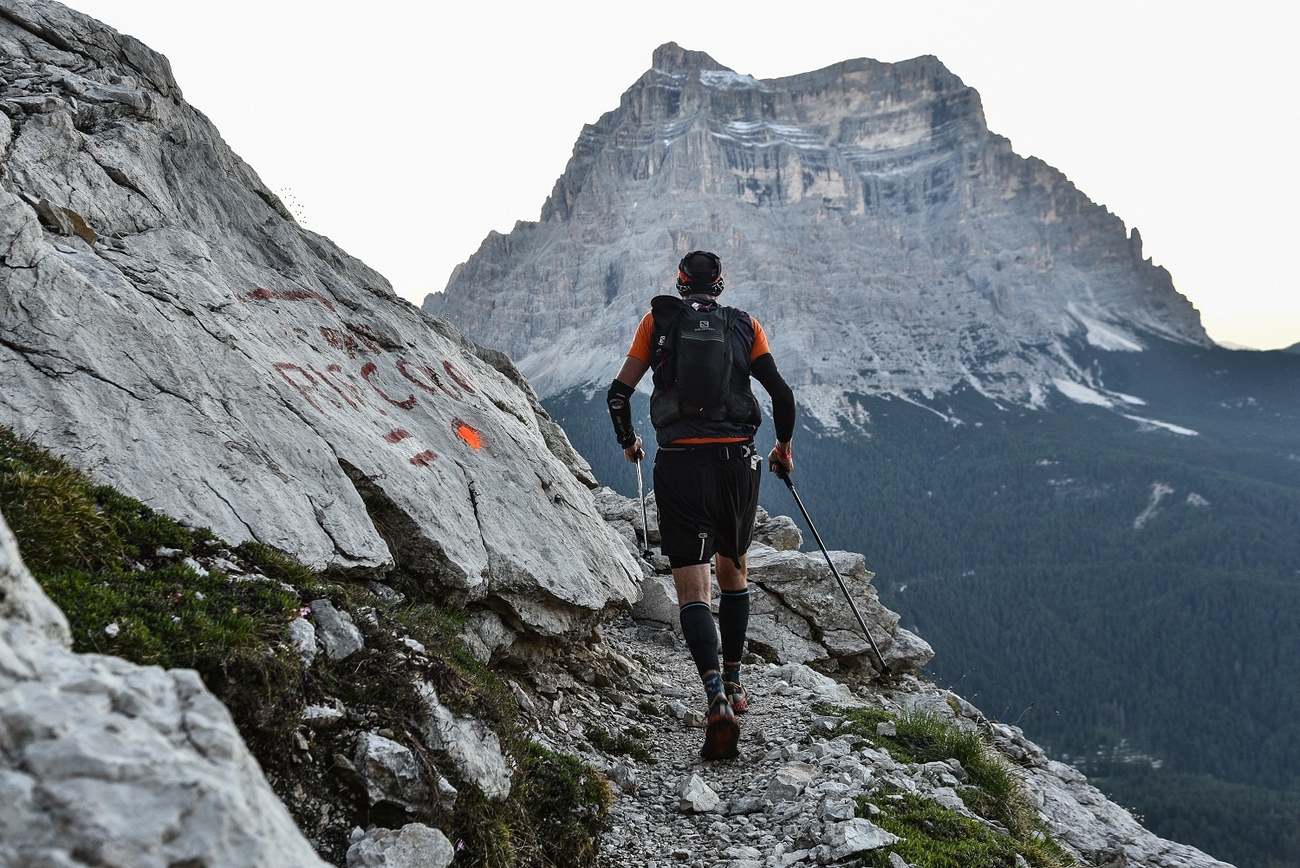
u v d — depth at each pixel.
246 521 4.58
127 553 3.73
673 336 6.10
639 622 10.65
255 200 7.67
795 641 11.12
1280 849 143.38
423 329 8.59
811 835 4.89
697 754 6.48
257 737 3.25
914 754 6.82
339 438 5.76
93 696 1.92
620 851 4.75
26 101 6.10
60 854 1.56
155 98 7.23
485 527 6.50
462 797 3.84
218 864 1.70
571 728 6.27
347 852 3.28
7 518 3.35
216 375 5.32
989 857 4.99
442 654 4.64
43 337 4.56
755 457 6.21
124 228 6.15
